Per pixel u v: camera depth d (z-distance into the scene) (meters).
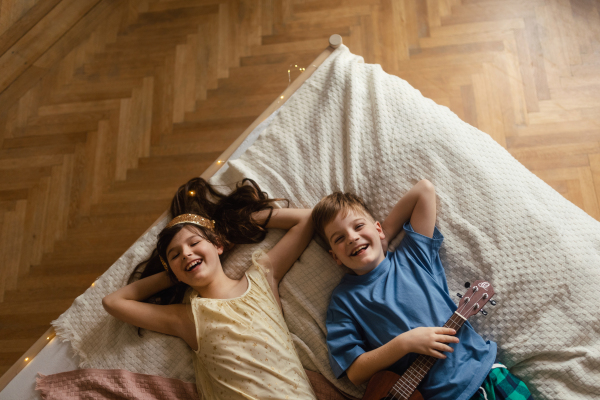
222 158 1.69
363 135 1.56
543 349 1.26
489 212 1.39
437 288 1.32
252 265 1.46
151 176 2.07
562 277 1.29
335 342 1.31
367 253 1.31
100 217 2.03
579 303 1.26
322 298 1.46
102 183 2.08
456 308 1.30
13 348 1.85
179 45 2.28
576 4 2.01
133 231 1.99
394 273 1.35
